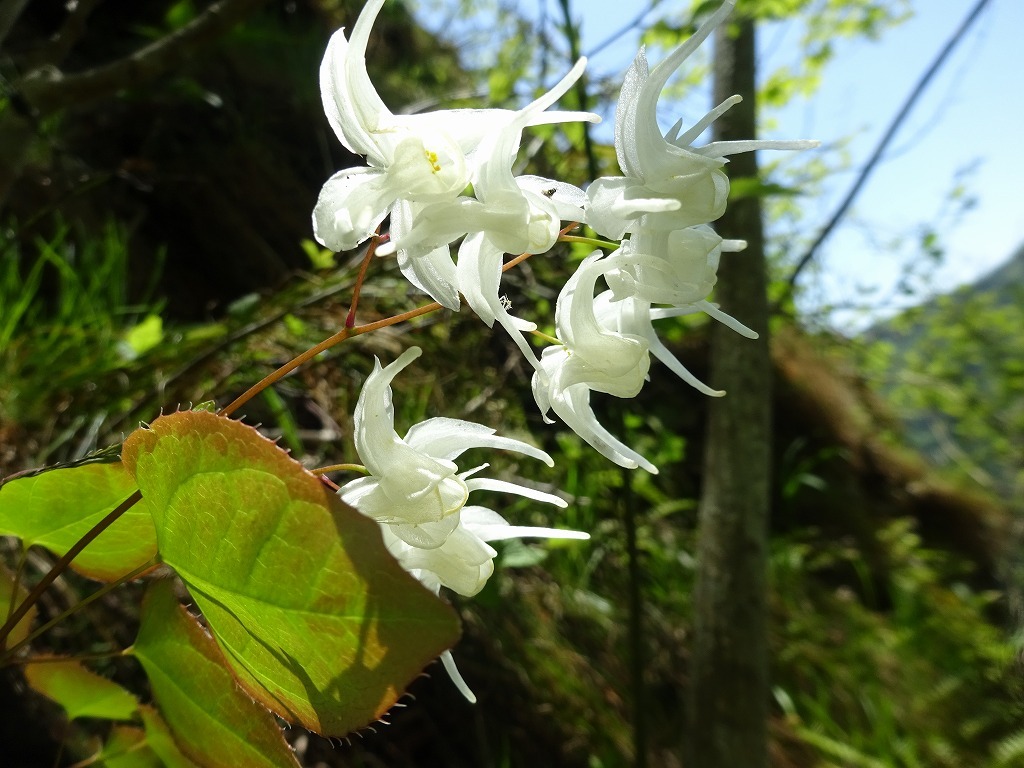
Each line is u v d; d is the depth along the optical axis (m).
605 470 0.43
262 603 0.10
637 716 0.29
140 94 0.40
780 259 0.82
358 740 0.29
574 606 0.39
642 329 0.12
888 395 1.13
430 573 0.12
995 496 1.00
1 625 0.14
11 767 0.19
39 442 0.28
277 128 0.56
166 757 0.15
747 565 0.34
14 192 0.40
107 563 0.14
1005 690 0.54
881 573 0.64
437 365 0.38
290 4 0.52
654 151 0.11
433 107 0.49
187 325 0.40
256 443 0.10
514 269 0.39
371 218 0.10
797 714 0.45
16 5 0.20
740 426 0.36
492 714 0.32
